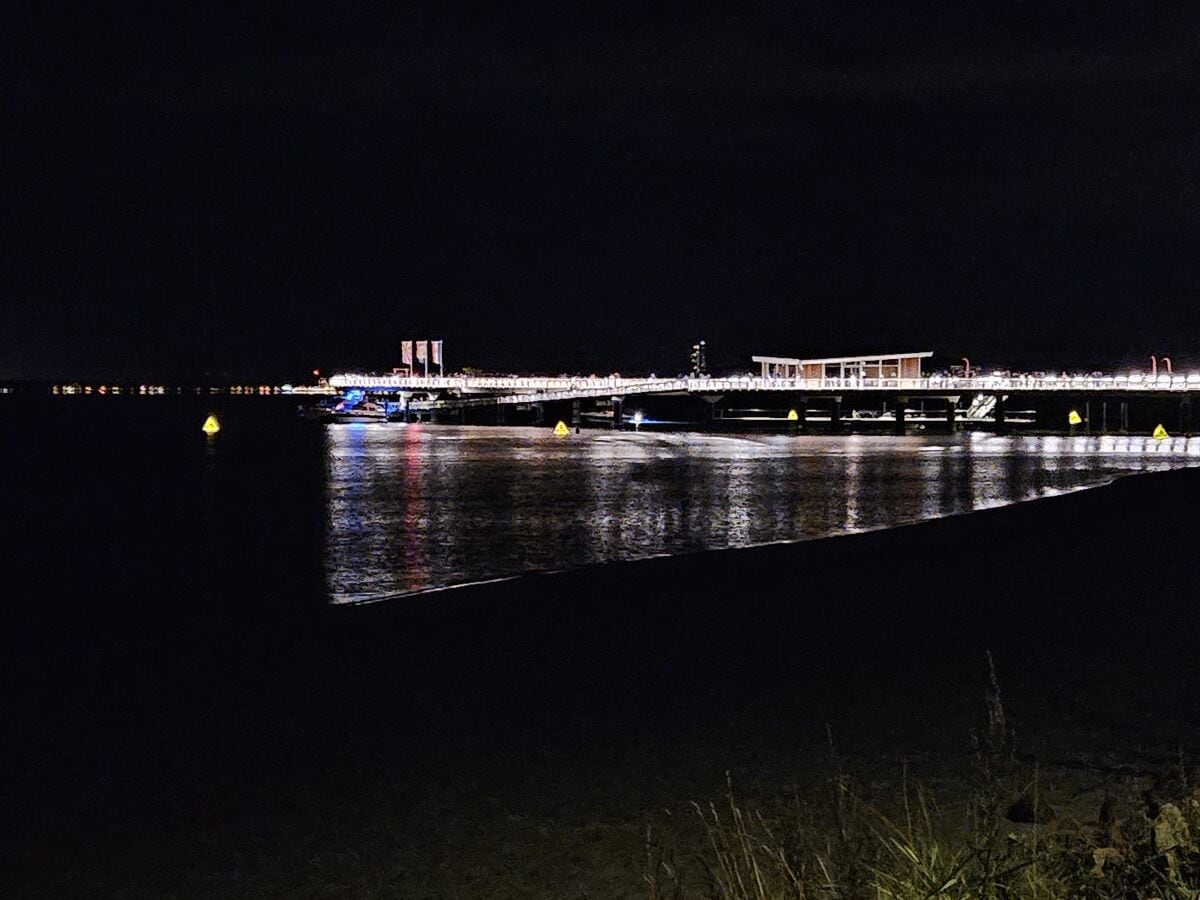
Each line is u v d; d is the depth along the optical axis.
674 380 167.25
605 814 8.89
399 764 10.47
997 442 104.19
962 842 6.99
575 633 16.70
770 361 177.38
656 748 10.70
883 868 6.00
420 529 35.56
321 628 17.97
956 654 14.34
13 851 8.51
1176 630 15.40
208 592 22.97
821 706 12.04
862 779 9.38
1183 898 5.12
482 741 11.12
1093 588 19.12
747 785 9.42
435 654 15.52
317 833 8.74
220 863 8.20
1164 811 6.34
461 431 148.88
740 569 23.09
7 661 15.63
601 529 35.00
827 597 19.22
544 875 7.71
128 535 34.59
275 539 33.25
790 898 5.76
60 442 114.44
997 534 27.61
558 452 89.25
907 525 31.14
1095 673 12.97
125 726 12.06
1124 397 135.62
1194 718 10.89
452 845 8.38
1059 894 5.41
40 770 10.51
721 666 14.19
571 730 11.44
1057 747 10.01
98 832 8.88
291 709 12.69
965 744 10.33
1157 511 31.98
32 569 26.81
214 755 10.93
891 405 175.62
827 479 56.28
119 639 17.36
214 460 81.12
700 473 61.88
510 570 26.30
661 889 7.11
